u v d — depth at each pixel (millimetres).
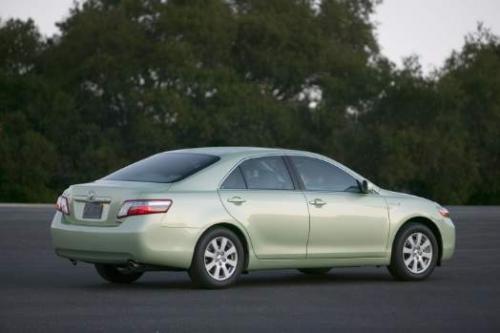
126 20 127312
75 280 25391
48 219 53219
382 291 23625
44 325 17516
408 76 131375
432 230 26891
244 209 23953
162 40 129250
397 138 125938
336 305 20812
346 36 148750
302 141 130000
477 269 29984
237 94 125250
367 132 127375
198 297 21875
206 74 124375
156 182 23656
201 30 129875
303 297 22172
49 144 119000
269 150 25109
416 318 19047
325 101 131500
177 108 119875
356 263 25578
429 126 131125
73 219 23812
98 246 23141
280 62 137000
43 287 23625
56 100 122500
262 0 142375
